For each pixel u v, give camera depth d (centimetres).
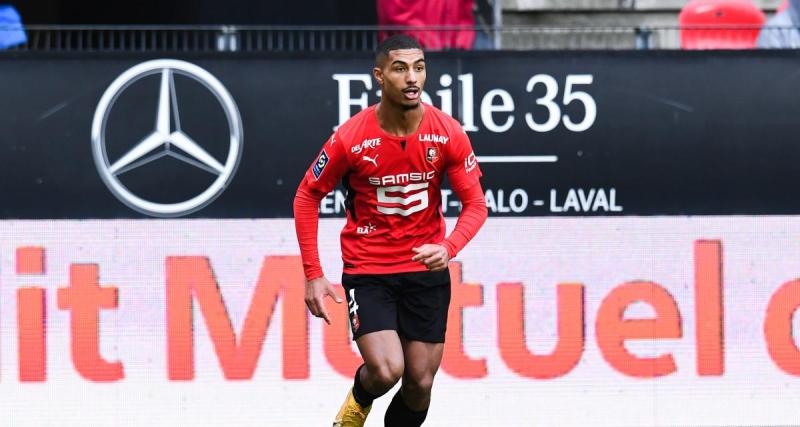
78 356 2094
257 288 2117
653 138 2150
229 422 2109
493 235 2136
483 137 2138
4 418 2080
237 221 2112
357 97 2123
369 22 3164
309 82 2120
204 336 2108
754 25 2391
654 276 2152
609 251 2148
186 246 2108
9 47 2416
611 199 2148
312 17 3162
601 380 2145
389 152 1634
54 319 2089
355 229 1702
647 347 2148
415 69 1589
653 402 2147
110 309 2097
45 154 2084
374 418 2145
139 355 2102
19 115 2080
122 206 2100
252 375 2114
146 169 2102
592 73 2147
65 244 2091
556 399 2142
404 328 1727
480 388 2131
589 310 2145
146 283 2102
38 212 2084
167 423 2105
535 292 2141
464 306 2133
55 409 2089
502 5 3183
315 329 2123
